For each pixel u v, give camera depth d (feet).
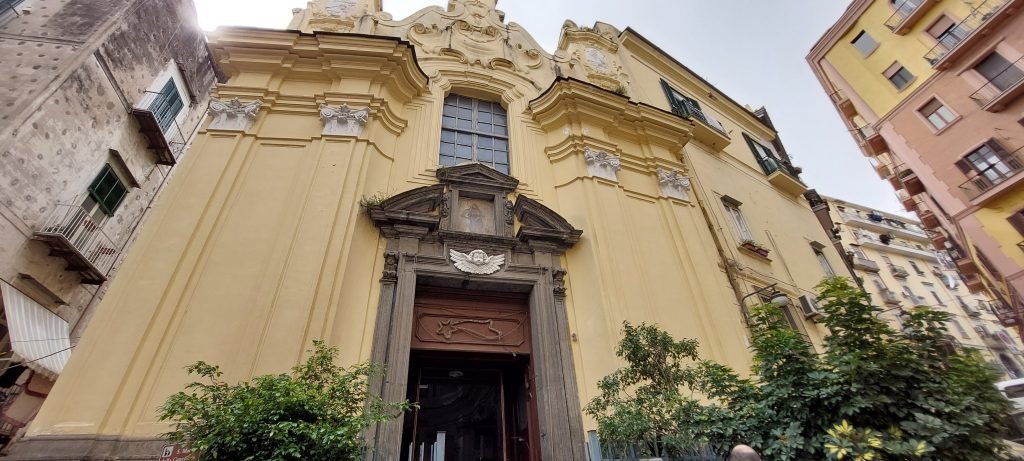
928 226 72.79
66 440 13.39
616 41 42.01
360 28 29.12
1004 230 46.42
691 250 26.55
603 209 25.46
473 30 34.17
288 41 25.16
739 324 25.49
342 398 12.34
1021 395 22.76
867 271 89.25
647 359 16.58
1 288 26.53
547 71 34.53
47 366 27.25
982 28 46.83
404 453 19.10
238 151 21.74
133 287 16.79
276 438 10.23
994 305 64.39
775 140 54.29
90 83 33.24
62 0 34.42
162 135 39.91
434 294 21.90
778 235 38.50
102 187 35.17
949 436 11.39
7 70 29.58
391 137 25.13
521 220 24.41
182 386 15.23
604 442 15.93
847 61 64.69
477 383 23.15
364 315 19.03
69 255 30.07
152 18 40.09
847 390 12.42
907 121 56.08
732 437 14.03
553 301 21.84
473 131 29.37
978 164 48.70
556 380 19.57
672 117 32.27
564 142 28.40
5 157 27.02
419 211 22.75
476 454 24.94
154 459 13.74
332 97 24.21
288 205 20.35
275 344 16.33
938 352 12.75
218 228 19.20
